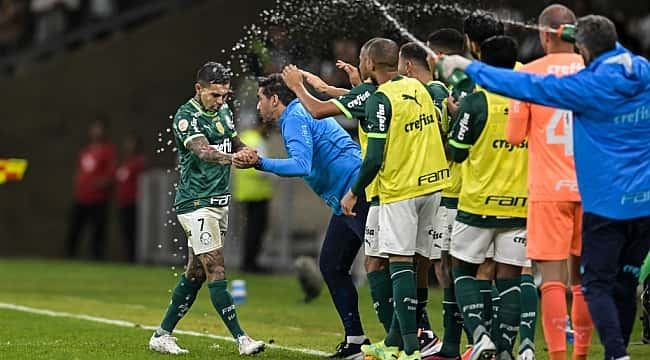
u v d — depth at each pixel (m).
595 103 20.67
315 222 56.16
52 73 76.38
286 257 56.66
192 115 25.81
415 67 26.06
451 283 25.50
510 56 23.64
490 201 23.44
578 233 22.75
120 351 27.02
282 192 57.19
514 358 25.06
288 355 27.06
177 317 26.94
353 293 27.14
